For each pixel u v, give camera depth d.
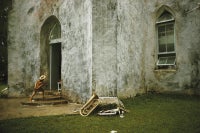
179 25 11.87
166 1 12.26
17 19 13.88
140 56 11.90
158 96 11.38
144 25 12.37
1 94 14.16
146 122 6.75
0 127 6.37
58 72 13.23
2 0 22.33
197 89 11.14
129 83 10.94
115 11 10.27
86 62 10.02
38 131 5.96
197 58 11.20
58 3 11.76
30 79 13.25
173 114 7.68
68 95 10.95
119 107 8.05
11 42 13.91
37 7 12.99
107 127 6.29
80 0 10.48
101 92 9.71
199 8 11.18
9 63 13.89
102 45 9.84
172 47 12.25
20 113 8.43
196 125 6.29
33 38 13.16
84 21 10.21
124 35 10.76
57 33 12.67
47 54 13.08
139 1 12.02
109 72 9.96
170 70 12.03
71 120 7.12
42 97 10.83
